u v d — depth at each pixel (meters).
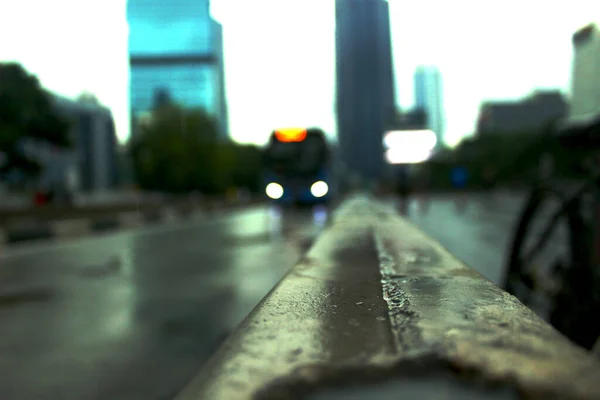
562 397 0.59
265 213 33.22
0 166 44.19
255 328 0.92
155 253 11.14
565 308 3.05
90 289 6.96
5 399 3.19
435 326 0.91
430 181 82.38
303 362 0.73
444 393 0.60
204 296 6.38
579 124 3.16
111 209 31.94
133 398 3.18
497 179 86.31
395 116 39.03
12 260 10.58
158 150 73.44
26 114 43.06
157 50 196.50
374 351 0.77
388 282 1.46
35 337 4.59
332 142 26.61
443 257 2.19
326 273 1.70
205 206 34.22
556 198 3.23
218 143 83.44
